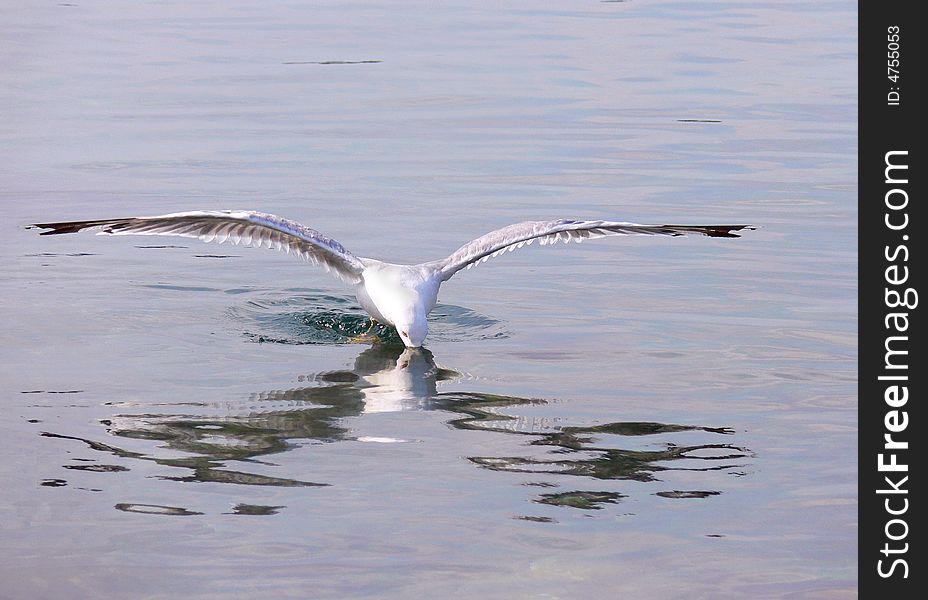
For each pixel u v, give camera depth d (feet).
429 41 100.22
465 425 35.96
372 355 42.91
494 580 27.04
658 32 104.01
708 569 27.61
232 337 44.55
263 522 29.58
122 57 93.76
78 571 27.25
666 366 41.14
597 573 27.37
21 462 32.76
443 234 55.98
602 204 60.23
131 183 63.62
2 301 47.24
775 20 108.99
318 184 63.82
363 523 29.58
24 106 79.36
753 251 53.52
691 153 69.82
